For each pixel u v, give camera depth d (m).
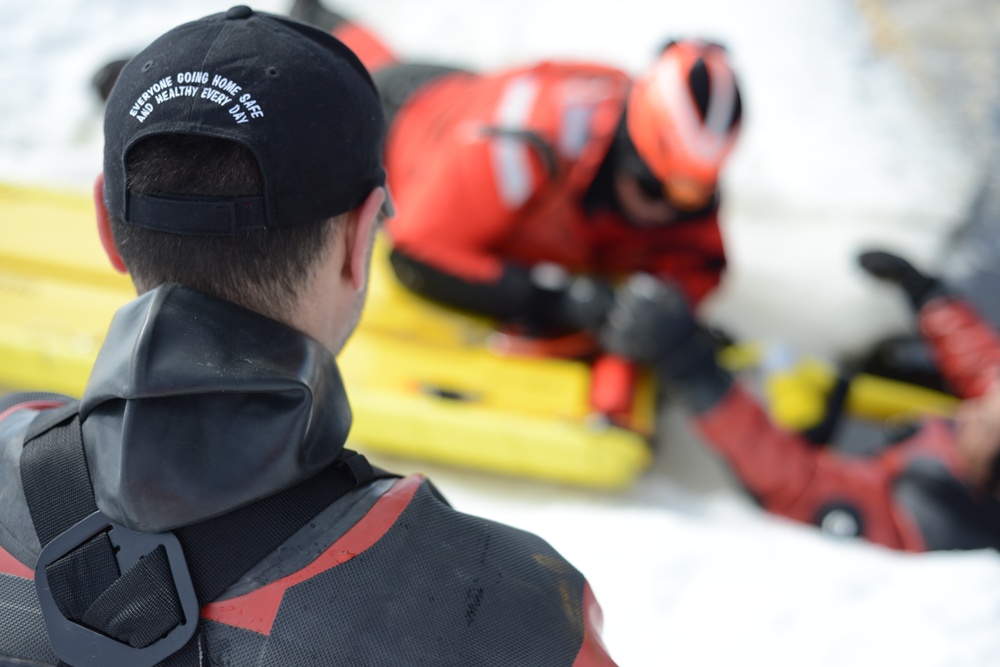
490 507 2.13
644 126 1.96
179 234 0.65
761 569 1.86
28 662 0.60
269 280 0.67
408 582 0.62
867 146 3.22
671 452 2.46
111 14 3.16
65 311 2.10
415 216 2.16
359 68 0.71
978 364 2.40
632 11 3.48
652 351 2.13
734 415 2.13
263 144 0.63
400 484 0.67
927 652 1.67
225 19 0.67
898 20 3.61
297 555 0.61
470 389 2.22
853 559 1.91
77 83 2.94
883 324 2.78
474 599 0.62
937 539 2.17
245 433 0.59
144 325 0.60
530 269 2.23
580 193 2.13
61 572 0.60
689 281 2.33
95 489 0.60
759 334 2.74
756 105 3.29
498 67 3.27
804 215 3.04
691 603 1.79
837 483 2.20
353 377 2.20
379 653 0.59
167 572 0.59
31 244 2.20
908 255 2.97
